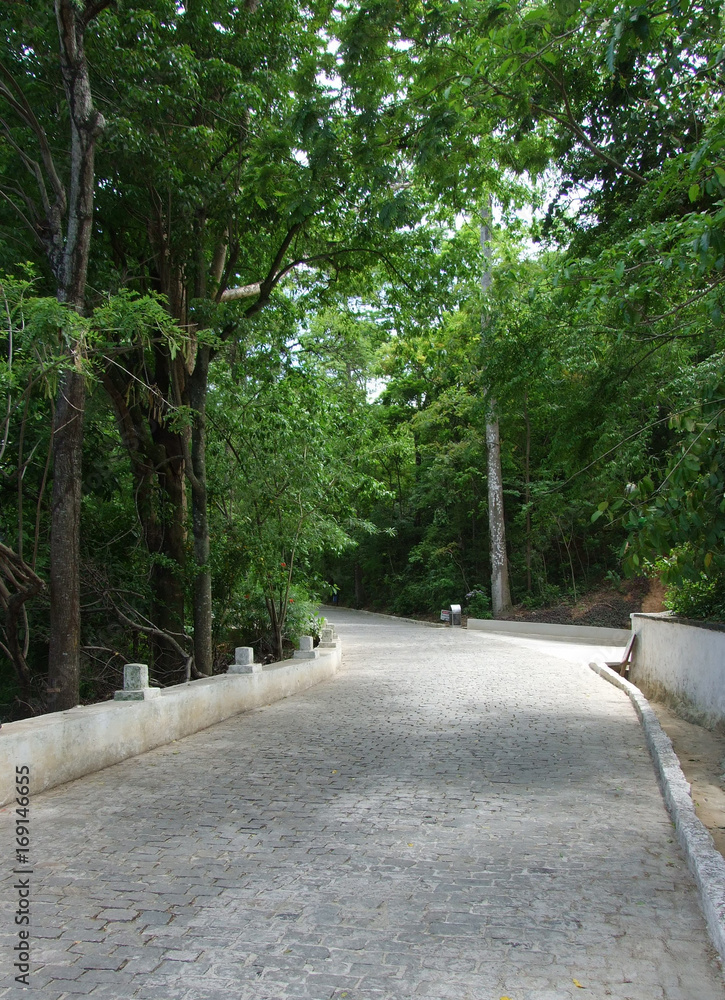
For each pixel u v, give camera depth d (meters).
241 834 5.72
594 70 9.96
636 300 7.94
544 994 3.48
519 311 13.75
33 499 12.13
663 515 5.84
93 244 12.05
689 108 9.68
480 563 35.09
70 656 8.75
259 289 14.93
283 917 4.29
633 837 5.61
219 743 9.09
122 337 9.52
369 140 10.56
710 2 7.27
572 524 27.66
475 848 5.39
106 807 6.45
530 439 29.81
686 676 11.38
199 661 12.66
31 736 6.85
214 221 12.97
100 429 14.12
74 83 8.73
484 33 8.93
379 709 11.57
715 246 5.67
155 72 10.89
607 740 9.13
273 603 15.64
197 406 12.60
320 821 6.03
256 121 12.08
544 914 4.30
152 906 4.45
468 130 10.51
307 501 14.80
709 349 11.49
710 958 3.81
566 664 17.72
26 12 10.36
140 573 13.52
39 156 11.11
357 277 16.16
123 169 11.44
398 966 3.74
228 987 3.56
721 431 5.86
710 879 4.41
